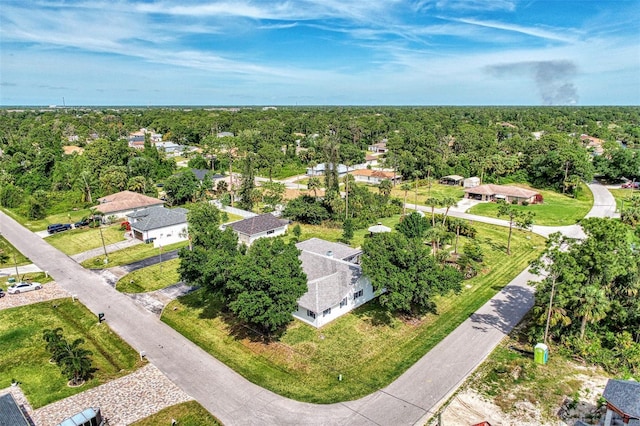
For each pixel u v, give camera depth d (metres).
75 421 27.33
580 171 102.19
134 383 33.44
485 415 29.34
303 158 148.50
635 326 38.44
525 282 51.56
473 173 123.88
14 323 43.06
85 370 33.53
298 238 68.62
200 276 42.28
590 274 36.97
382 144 181.75
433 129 187.00
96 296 48.94
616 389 27.34
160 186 110.88
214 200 94.12
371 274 40.44
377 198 89.38
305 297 41.47
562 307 37.12
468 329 40.78
